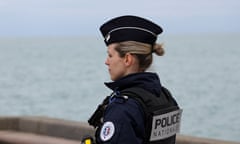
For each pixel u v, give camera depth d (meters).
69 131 14.52
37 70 177.88
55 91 103.88
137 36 4.01
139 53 4.02
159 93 4.10
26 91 103.69
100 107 4.05
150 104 3.93
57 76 148.50
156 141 3.97
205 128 59.97
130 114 3.82
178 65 186.75
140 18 4.04
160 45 4.12
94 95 96.50
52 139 14.36
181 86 112.44
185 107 79.25
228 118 67.50
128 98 3.89
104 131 3.81
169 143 4.16
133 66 4.06
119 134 3.77
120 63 4.06
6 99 91.25
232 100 87.25
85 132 14.10
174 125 4.21
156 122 3.94
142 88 4.00
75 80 132.12
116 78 4.10
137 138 3.83
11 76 152.75
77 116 71.31
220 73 151.00
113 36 4.06
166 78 133.12
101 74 149.38
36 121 15.48
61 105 83.06
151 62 4.10
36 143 13.91
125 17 4.05
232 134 55.91
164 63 198.38
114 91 4.07
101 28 4.16
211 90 104.00
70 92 101.75
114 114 3.84
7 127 15.89
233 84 116.44
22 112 75.56
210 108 77.94
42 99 91.06
